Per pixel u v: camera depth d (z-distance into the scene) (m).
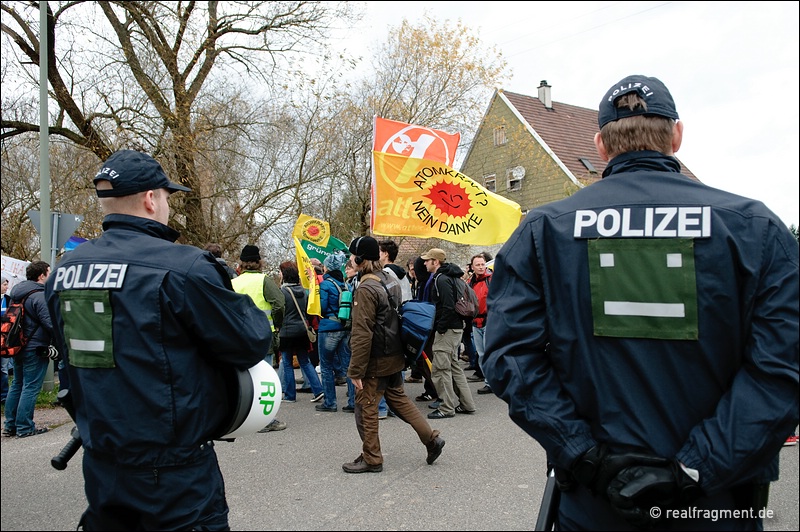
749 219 1.52
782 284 1.45
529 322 1.67
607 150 1.77
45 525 3.20
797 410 1.41
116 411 1.98
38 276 5.96
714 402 1.54
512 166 24.52
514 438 5.41
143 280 2.00
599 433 1.61
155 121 12.79
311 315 8.00
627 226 1.60
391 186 6.43
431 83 17.84
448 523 3.49
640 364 1.55
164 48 13.12
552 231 1.68
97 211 14.41
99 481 2.05
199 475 2.06
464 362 10.58
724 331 1.51
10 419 5.89
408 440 5.44
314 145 15.62
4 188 15.12
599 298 1.60
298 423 6.16
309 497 3.98
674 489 1.47
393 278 6.11
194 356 2.06
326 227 9.54
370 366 4.45
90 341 2.03
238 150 14.21
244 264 6.15
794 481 3.78
